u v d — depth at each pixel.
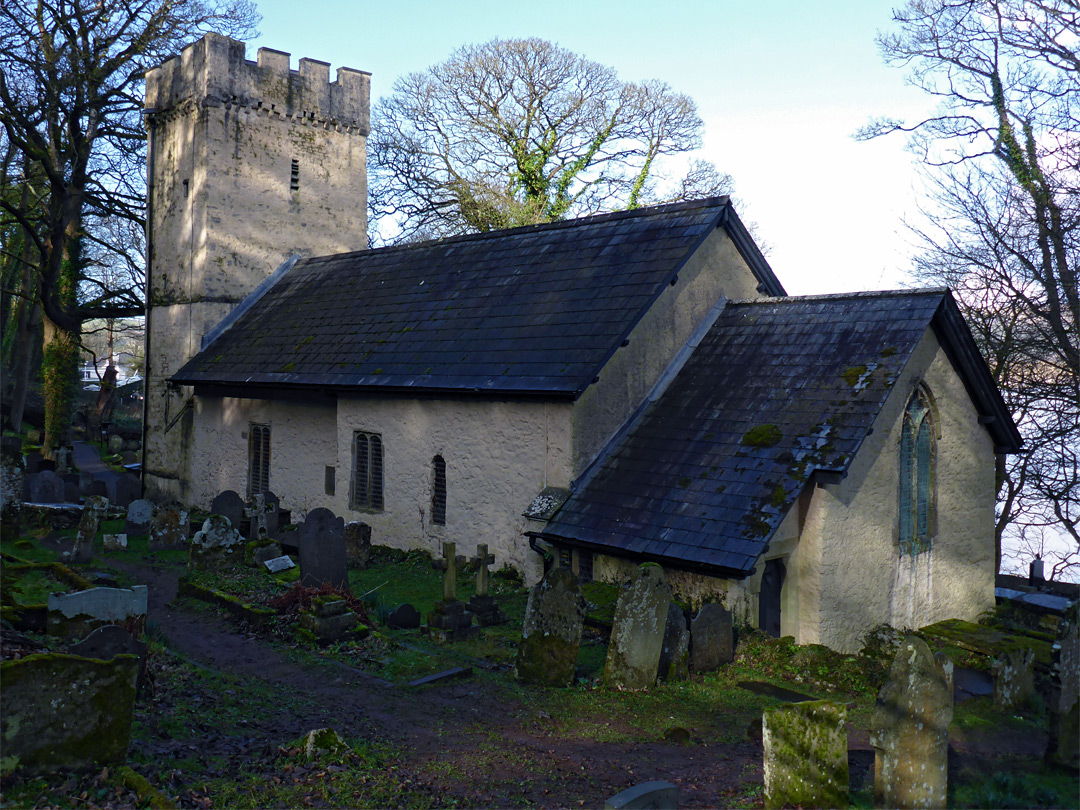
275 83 32.12
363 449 24.45
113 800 7.34
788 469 16.48
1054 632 19.42
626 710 12.37
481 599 17.17
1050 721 10.11
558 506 18.95
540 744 10.72
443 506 22.30
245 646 14.49
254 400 28.38
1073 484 25.66
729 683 13.89
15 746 7.45
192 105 31.12
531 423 19.88
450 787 8.99
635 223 23.25
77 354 40.97
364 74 34.88
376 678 13.06
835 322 19.34
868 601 17.36
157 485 32.84
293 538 22.48
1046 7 23.73
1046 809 8.47
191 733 9.69
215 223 30.70
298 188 33.00
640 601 13.33
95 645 10.09
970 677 15.73
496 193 43.03
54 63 32.94
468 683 13.19
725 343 20.92
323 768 8.98
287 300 30.48
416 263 27.92
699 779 9.62
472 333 22.77
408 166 45.59
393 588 19.77
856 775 9.86
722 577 15.86
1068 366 24.88
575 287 22.14
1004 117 25.36
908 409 18.45
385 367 23.36
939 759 8.60
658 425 19.69
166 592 18.25
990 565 20.75
